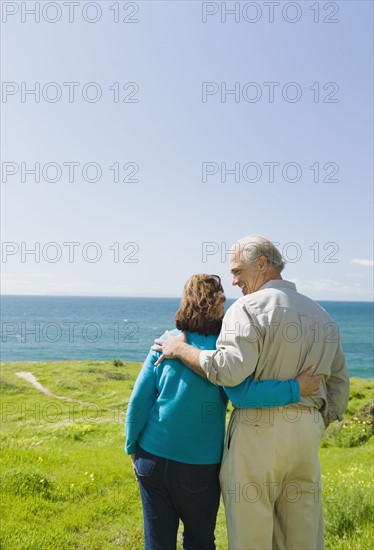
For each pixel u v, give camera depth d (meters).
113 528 5.72
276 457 3.37
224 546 5.43
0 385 29.34
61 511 6.04
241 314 3.40
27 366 39.62
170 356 3.56
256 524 3.34
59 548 5.00
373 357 83.94
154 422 3.57
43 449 9.18
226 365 3.27
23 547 4.86
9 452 8.02
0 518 5.49
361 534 5.37
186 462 3.46
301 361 3.48
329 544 5.19
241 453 3.39
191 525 3.55
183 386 3.50
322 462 13.10
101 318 155.88
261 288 3.65
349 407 22.83
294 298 3.57
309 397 3.49
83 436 14.88
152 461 3.50
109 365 41.88
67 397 27.22
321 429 3.61
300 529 3.47
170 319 153.38
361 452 14.62
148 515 3.53
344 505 5.92
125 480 7.71
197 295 3.68
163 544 3.47
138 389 3.63
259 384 3.34
